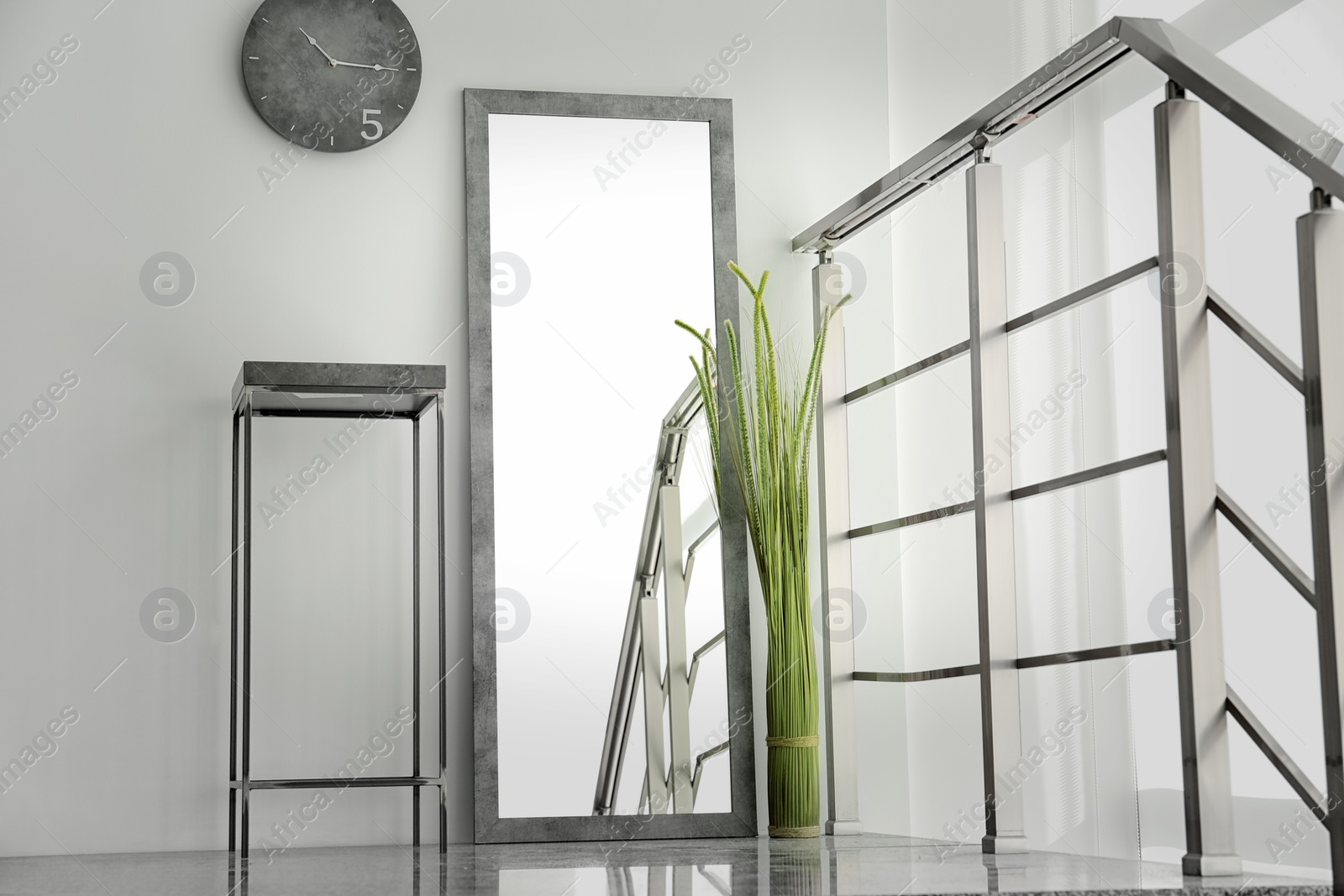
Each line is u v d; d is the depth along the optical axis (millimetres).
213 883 2676
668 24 4039
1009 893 2221
